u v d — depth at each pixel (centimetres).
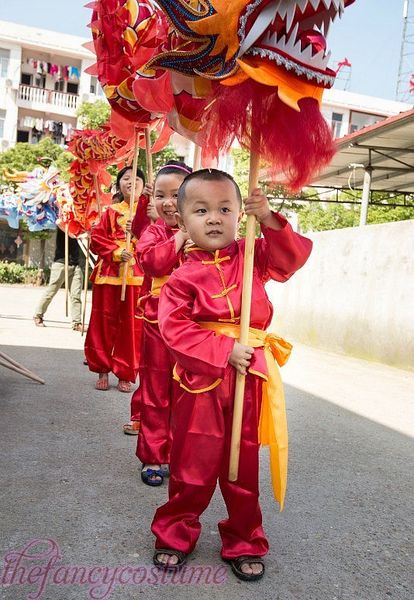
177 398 238
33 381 532
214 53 208
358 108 2833
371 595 221
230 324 228
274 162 214
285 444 223
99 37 345
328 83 200
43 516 264
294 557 246
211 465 226
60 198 787
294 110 201
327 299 961
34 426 395
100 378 520
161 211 312
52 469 321
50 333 841
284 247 225
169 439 319
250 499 228
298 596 217
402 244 799
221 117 208
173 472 233
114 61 338
